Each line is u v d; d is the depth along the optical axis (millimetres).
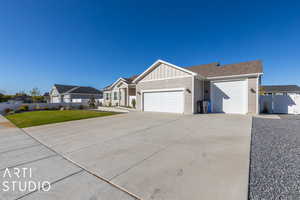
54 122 8992
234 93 11523
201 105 11758
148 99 13961
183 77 11492
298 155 3170
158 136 5074
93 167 2826
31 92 37656
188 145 3998
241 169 2562
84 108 22484
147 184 2164
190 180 2234
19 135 5910
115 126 7184
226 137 4688
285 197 1797
